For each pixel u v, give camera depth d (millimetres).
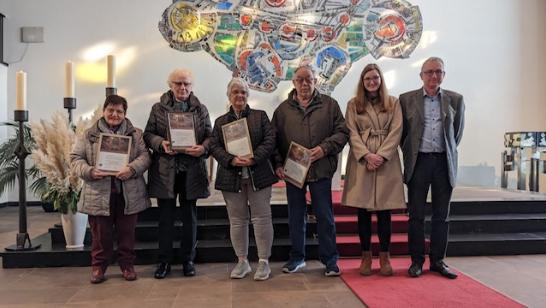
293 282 3188
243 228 3316
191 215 3371
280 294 2928
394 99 3303
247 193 3295
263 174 3217
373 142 3234
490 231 4352
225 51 7363
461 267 3576
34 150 3795
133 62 7316
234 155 3145
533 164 6305
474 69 7723
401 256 3906
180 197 3332
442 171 3186
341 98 7508
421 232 3262
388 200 3189
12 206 7227
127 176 3135
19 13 7184
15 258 3645
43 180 4609
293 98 3352
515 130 7785
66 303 2797
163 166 3211
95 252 3248
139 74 7320
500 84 7766
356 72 7531
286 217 4422
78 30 7242
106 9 7277
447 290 2941
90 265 3703
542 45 7801
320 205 3301
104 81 7285
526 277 3289
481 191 5836
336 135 3234
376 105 3316
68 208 3725
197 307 2703
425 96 3209
